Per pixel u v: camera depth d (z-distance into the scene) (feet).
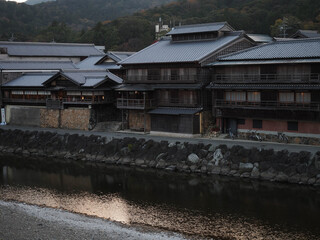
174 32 174.09
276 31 284.20
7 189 117.60
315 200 96.89
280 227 82.74
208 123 153.17
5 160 156.87
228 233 80.38
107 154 147.02
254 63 132.98
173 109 155.84
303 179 106.93
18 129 183.73
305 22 287.89
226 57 144.87
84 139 156.97
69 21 612.29
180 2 488.44
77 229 83.15
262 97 134.92
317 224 83.61
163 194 107.65
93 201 104.27
